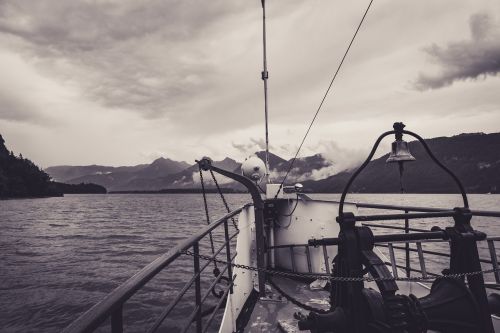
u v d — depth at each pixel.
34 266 28.52
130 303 16.11
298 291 4.99
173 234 52.09
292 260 5.58
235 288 4.03
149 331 1.66
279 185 5.72
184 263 25.59
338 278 2.30
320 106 4.25
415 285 4.19
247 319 4.10
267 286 4.98
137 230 58.38
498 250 25.30
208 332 11.30
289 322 3.87
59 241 44.56
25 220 79.44
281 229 5.81
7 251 36.84
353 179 2.54
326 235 5.27
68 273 25.66
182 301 16.11
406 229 4.51
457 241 2.56
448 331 2.42
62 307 17.75
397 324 2.17
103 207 149.00
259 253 4.77
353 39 3.75
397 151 3.17
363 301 2.35
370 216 2.58
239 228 4.41
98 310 1.14
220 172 4.93
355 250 2.44
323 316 2.44
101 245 40.69
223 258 26.11
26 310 17.30
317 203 5.43
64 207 140.12
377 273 2.29
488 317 2.43
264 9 6.64
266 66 6.52
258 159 6.14
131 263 29.55
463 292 2.47
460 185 2.75
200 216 95.62
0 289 21.11
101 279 23.69
